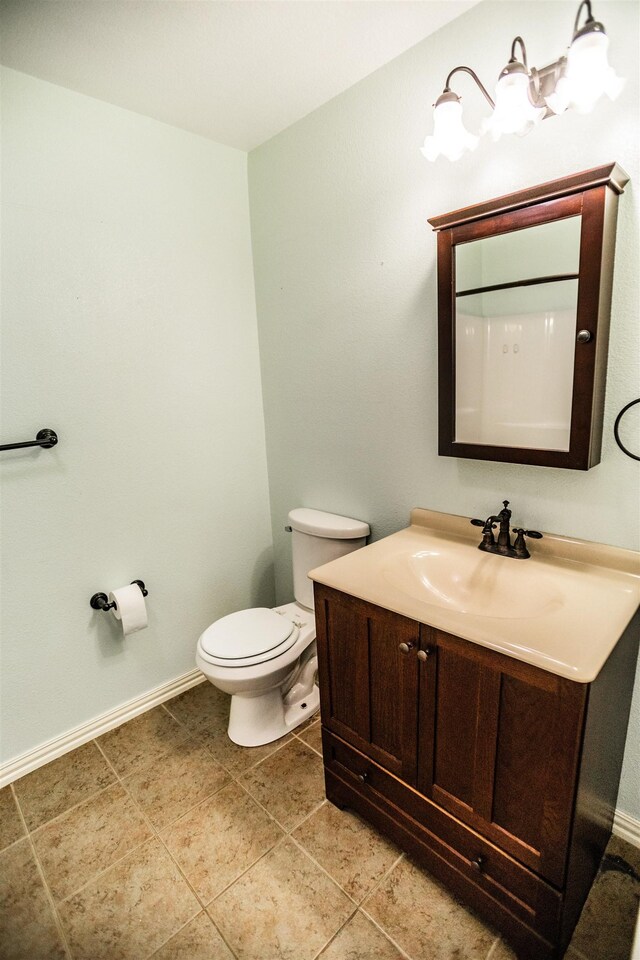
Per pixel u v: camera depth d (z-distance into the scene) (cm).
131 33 133
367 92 157
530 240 123
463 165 139
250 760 178
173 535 210
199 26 131
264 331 222
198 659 173
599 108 113
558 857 101
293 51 143
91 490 182
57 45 137
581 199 110
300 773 172
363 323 178
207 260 204
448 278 138
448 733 116
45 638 177
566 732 94
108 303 177
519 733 102
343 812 155
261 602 250
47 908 129
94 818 156
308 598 206
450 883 125
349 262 177
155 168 183
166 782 169
